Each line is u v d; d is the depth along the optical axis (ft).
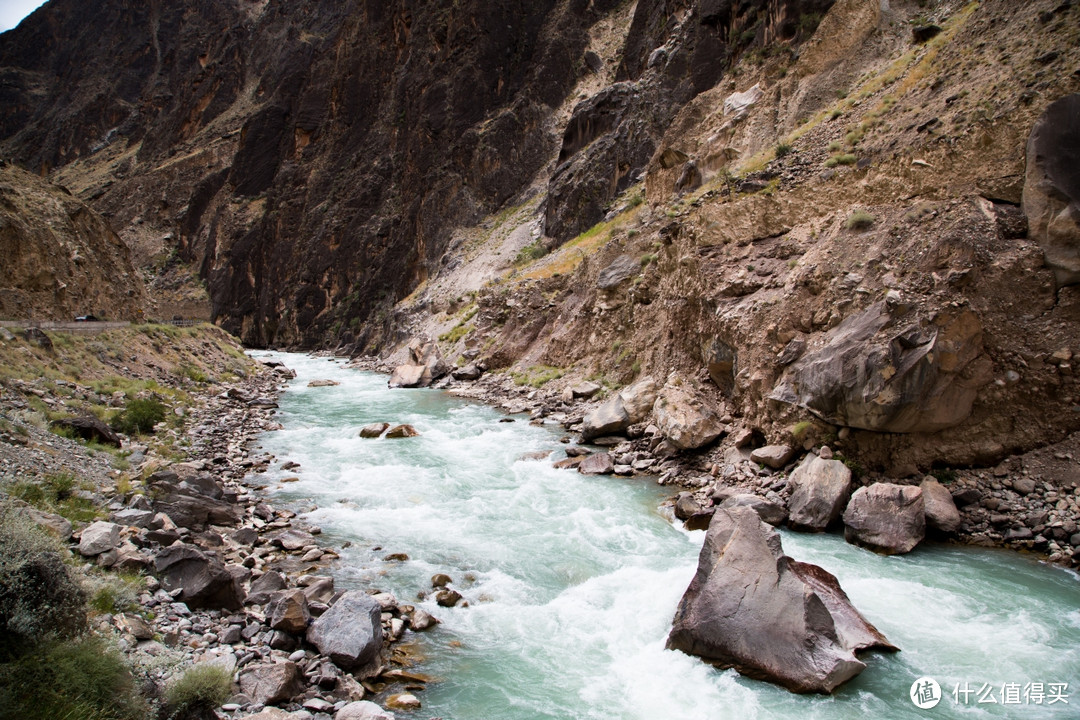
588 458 56.75
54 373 70.33
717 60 146.82
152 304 154.92
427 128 247.09
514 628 30.09
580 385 87.30
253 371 137.80
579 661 27.55
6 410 49.39
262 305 287.89
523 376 104.94
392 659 27.32
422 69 264.31
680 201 96.84
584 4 251.39
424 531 41.78
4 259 104.01
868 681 25.62
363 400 101.55
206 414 80.43
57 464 41.88
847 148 60.08
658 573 35.32
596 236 141.18
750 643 26.45
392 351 187.73
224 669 22.75
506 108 238.48
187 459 56.80
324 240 262.47
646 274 82.53
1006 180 43.65
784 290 52.39
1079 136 39.91
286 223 293.43
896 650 27.35
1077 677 25.50
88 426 52.42
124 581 27.84
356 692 24.34
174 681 21.36
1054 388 39.88
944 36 71.00
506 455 62.08
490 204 222.89
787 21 114.73
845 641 27.25
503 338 122.21
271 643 26.40
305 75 338.95
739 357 54.70
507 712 24.06
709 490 47.24
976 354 41.06
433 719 23.43
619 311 89.92
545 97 233.55
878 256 46.50
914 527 37.32
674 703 24.71
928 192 47.83
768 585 27.55
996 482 40.11
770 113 100.07
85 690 19.08
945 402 40.98
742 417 55.47
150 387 84.69
